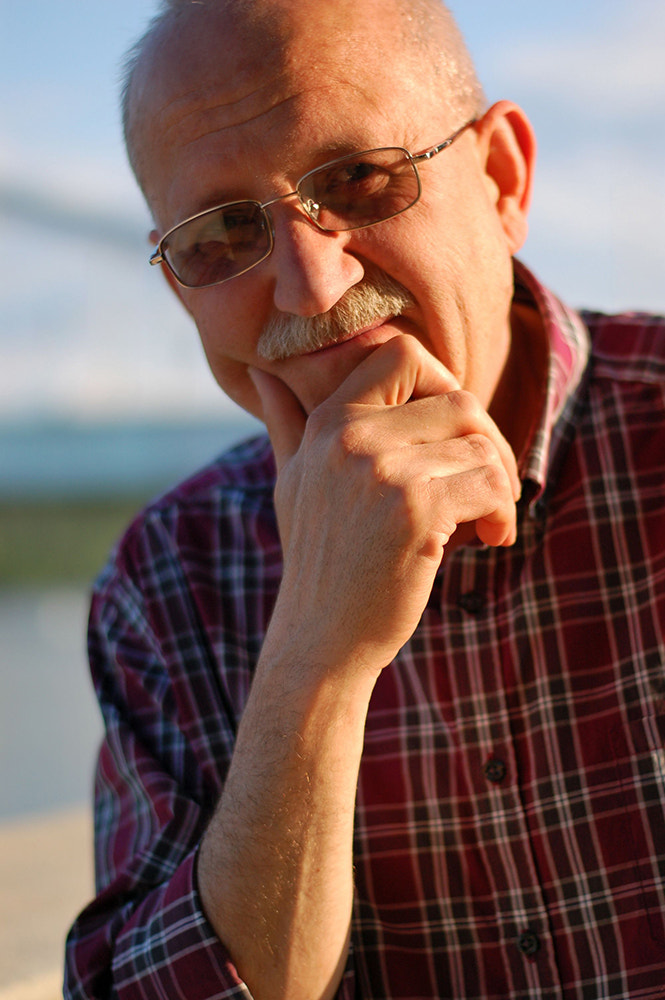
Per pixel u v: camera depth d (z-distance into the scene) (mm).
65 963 1477
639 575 1446
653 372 1562
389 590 1236
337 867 1301
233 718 1600
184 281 1461
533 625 1450
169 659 1656
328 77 1313
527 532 1482
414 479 1238
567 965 1354
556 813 1386
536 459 1464
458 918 1411
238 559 1696
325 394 1413
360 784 1468
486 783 1419
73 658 7242
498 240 1478
